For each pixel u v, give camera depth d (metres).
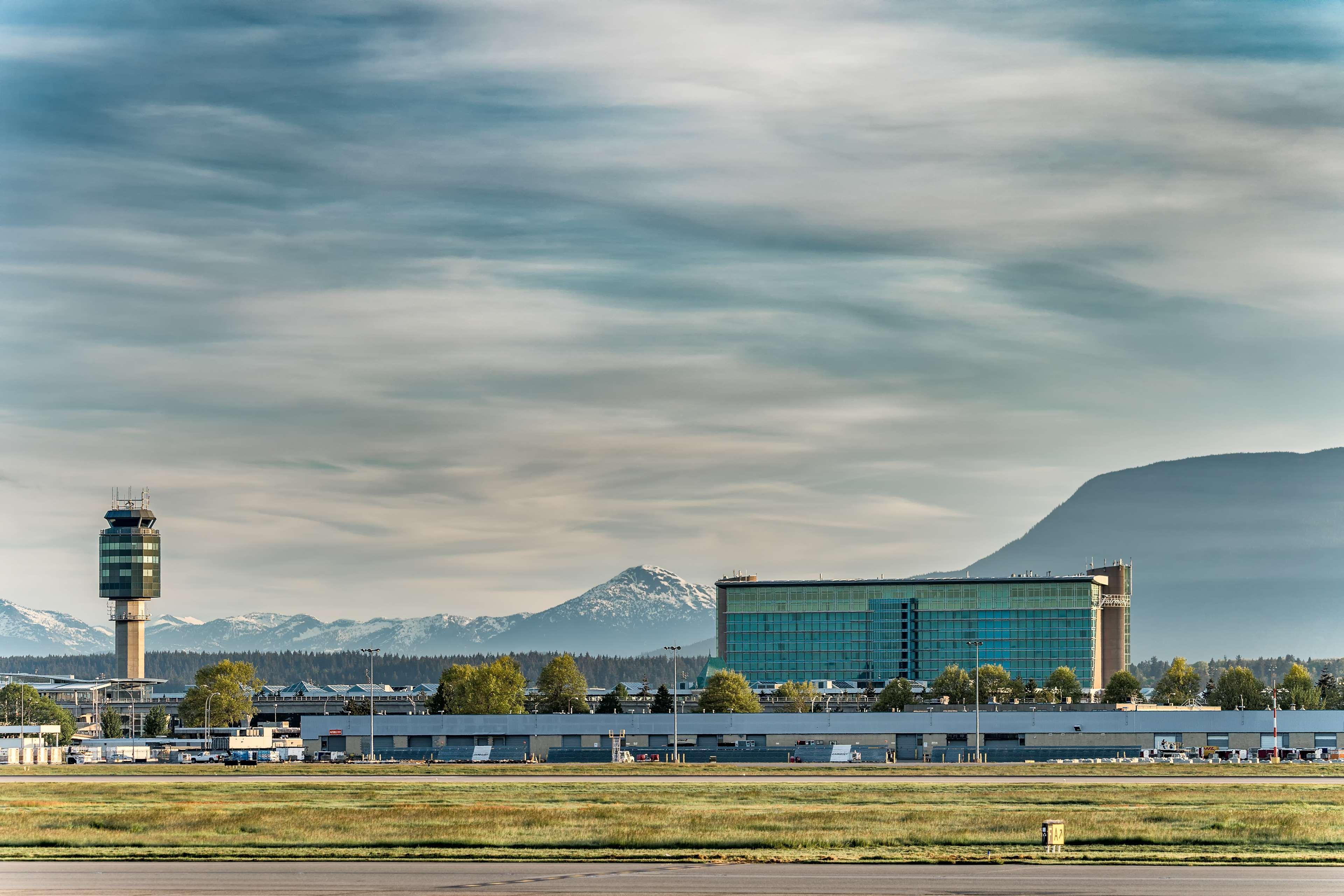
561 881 69.19
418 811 101.62
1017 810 102.94
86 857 78.31
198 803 114.75
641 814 98.81
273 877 70.62
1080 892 65.50
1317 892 65.56
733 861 75.94
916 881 68.88
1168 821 92.50
